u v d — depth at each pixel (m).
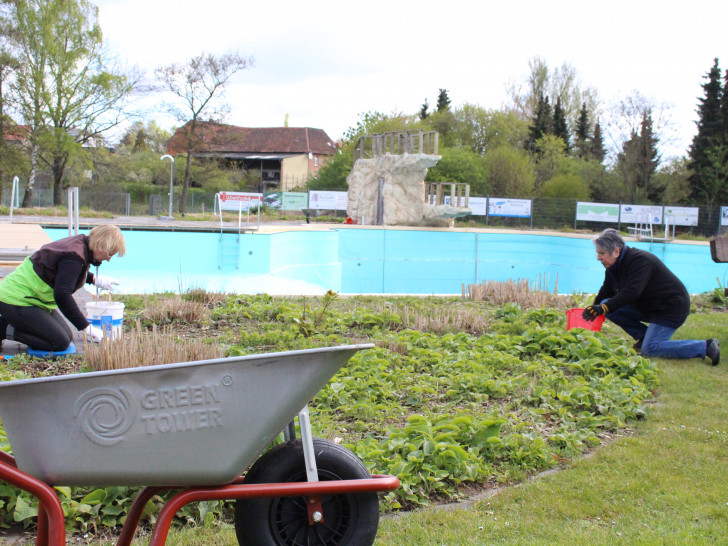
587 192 42.72
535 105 55.81
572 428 4.68
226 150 63.84
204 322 7.68
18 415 2.16
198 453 2.27
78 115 35.41
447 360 6.30
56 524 2.16
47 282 5.35
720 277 20.11
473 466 3.83
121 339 5.36
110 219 23.88
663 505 3.48
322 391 5.01
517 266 22.91
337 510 2.49
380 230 21.22
